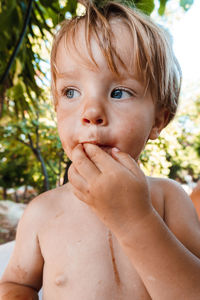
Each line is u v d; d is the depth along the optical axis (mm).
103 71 224
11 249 527
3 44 730
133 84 228
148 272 193
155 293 195
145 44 245
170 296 192
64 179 477
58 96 255
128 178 190
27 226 290
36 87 812
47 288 259
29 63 782
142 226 190
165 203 294
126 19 259
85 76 228
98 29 239
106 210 194
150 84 245
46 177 930
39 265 288
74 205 280
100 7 280
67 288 242
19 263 291
